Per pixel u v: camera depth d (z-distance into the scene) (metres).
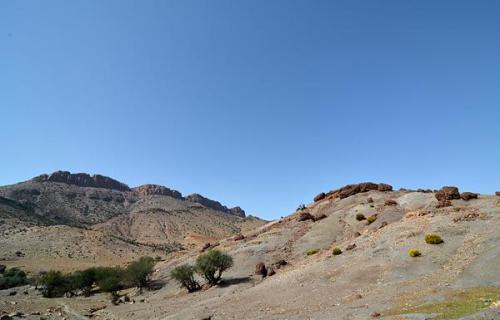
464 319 14.85
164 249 150.25
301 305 29.05
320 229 57.97
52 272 64.94
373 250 37.66
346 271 34.78
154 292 53.06
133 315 38.59
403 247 35.56
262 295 35.75
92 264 104.88
